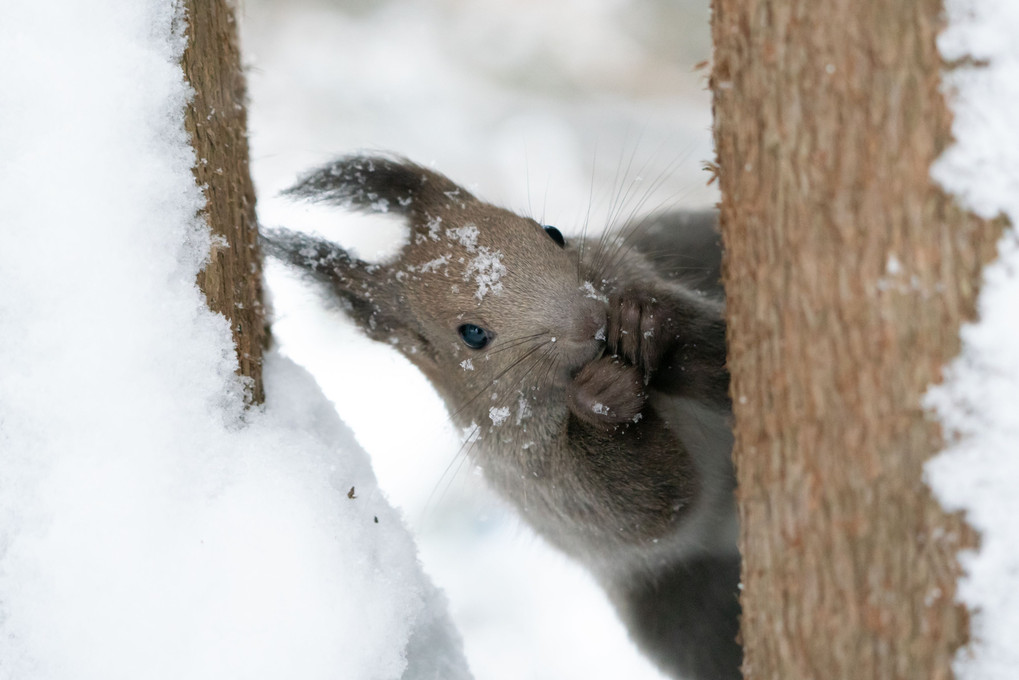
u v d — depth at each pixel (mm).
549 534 1344
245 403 1261
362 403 1367
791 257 1219
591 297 1313
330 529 1253
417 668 1277
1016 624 1151
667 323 1313
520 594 1413
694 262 1376
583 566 1346
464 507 1421
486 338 1316
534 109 1530
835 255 1214
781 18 1217
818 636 1219
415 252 1322
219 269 1257
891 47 1183
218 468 1251
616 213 1406
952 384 1176
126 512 1243
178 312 1249
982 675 1166
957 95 1146
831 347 1215
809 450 1219
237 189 1265
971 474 1166
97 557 1241
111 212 1244
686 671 1333
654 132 1517
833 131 1212
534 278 1312
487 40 1547
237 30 1268
